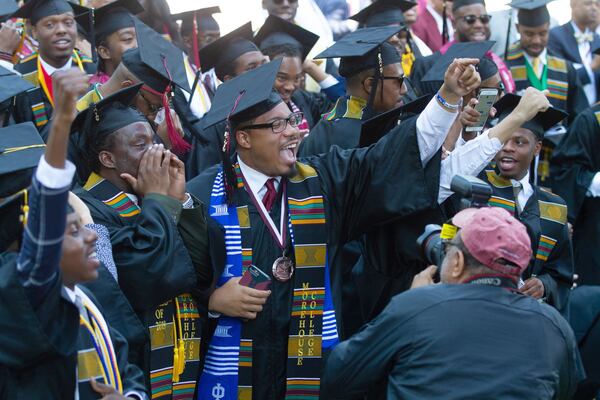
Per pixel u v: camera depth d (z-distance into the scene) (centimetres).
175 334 1045
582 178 1753
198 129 1416
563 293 1294
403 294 856
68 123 684
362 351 857
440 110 1088
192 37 1761
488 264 829
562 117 1252
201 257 1048
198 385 1077
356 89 1420
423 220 1153
